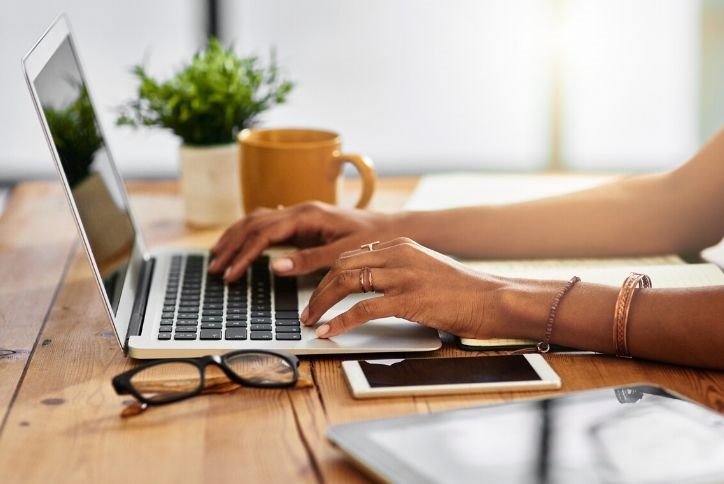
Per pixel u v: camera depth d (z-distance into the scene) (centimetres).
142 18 456
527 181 159
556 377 88
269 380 87
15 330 103
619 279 110
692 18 421
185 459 75
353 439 73
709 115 419
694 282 108
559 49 386
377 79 469
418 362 92
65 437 78
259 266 121
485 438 73
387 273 98
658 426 75
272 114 465
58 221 148
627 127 443
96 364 94
